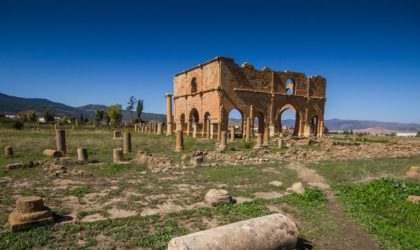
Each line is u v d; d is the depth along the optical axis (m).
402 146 27.84
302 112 52.34
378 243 6.93
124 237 6.60
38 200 7.26
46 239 6.36
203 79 46.78
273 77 48.25
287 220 6.29
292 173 15.01
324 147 29.11
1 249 5.89
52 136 36.22
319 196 10.61
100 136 39.62
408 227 8.00
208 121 44.66
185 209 8.72
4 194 9.88
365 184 12.66
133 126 84.31
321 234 7.34
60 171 13.79
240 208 8.89
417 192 11.42
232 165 17.25
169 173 14.27
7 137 32.12
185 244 4.84
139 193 10.42
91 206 8.87
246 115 45.50
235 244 5.20
